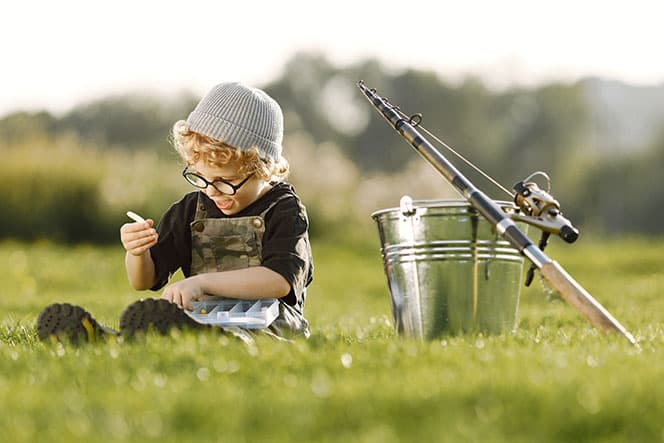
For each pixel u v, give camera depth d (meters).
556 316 6.80
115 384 3.11
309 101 47.25
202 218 4.46
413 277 4.29
